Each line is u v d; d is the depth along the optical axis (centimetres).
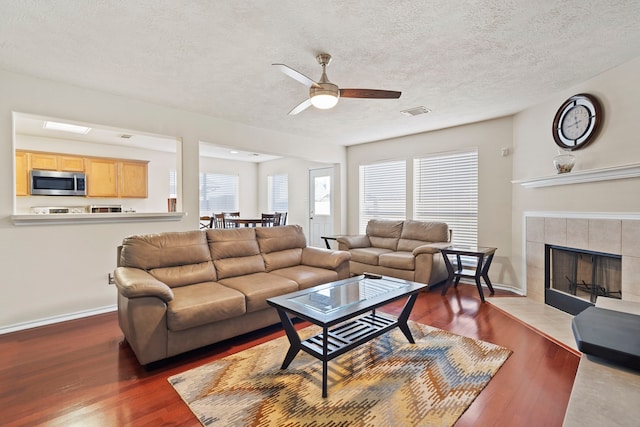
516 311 336
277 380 204
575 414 101
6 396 188
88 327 296
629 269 270
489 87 323
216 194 780
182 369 220
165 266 286
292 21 206
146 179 635
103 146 592
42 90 295
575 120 318
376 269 465
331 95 241
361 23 209
